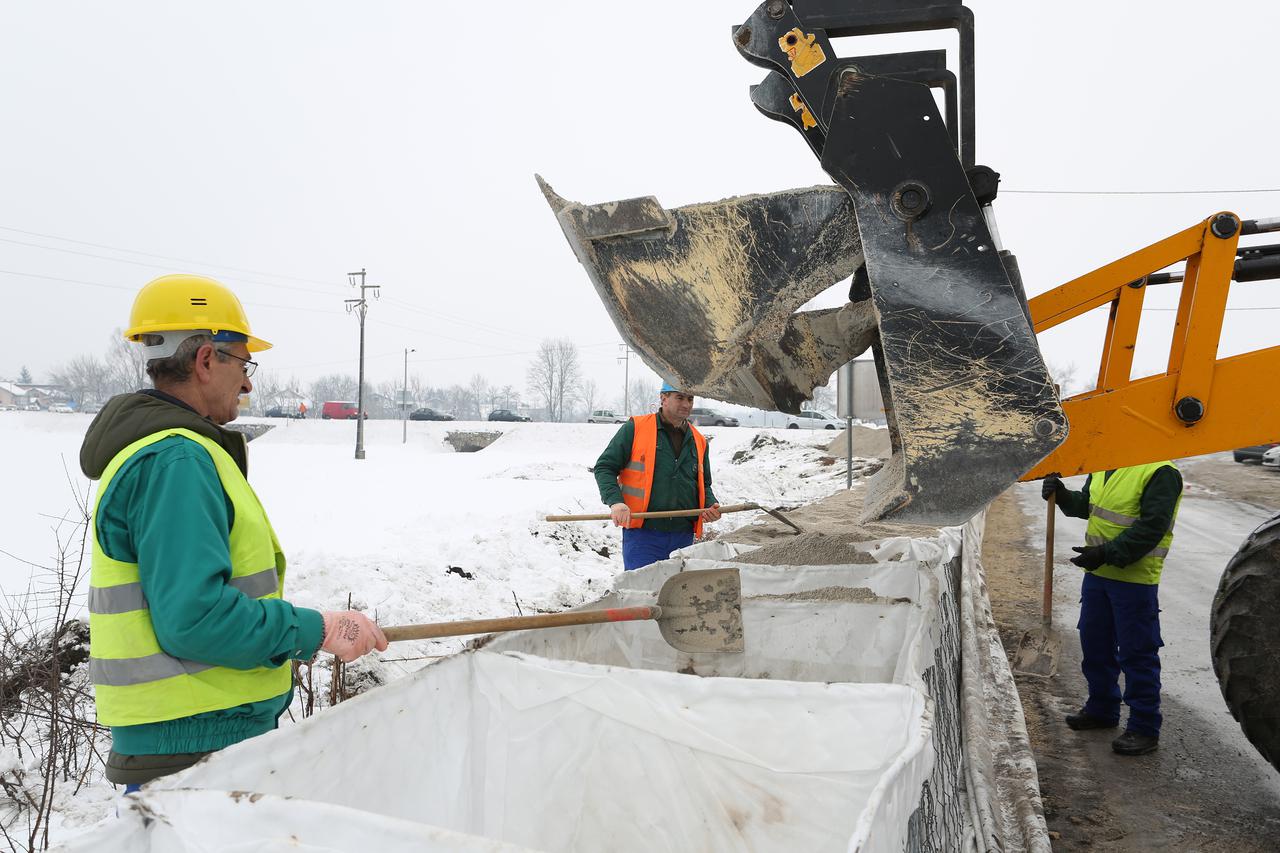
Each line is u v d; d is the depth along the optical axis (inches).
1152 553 174.2
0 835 118.3
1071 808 151.9
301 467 1000.9
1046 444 90.1
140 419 74.8
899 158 94.6
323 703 163.3
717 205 95.3
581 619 102.3
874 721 80.3
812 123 100.5
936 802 87.3
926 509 91.5
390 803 75.2
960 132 102.2
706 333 94.4
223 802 52.0
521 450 1646.2
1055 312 117.6
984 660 207.2
